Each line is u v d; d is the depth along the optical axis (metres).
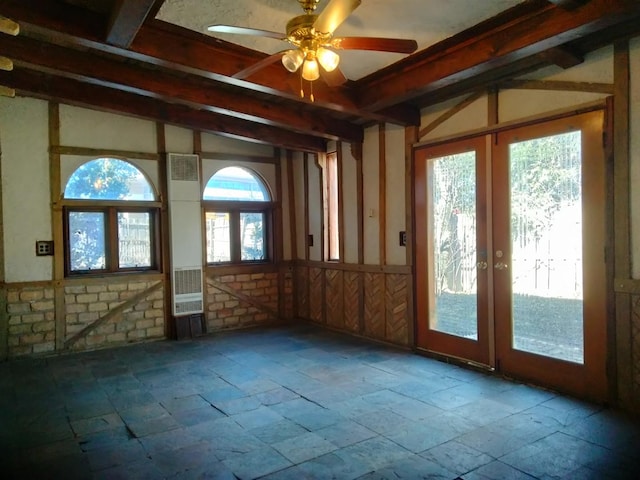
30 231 4.77
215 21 3.00
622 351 3.10
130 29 2.71
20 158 4.72
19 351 4.71
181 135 5.66
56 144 4.89
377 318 5.18
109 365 4.43
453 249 4.29
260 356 4.68
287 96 3.87
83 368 4.34
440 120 4.38
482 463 2.46
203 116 5.01
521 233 3.71
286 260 6.52
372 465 2.46
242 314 6.13
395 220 4.92
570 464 2.43
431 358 4.48
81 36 2.82
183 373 4.15
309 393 3.57
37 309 4.80
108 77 3.69
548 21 2.74
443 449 2.62
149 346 5.15
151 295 5.44
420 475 2.35
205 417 3.14
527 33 2.86
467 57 3.24
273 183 6.39
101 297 5.14
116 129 5.24
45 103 4.84
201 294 5.69
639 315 3.02
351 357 4.57
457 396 3.44
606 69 3.16
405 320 4.82
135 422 3.07
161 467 2.47
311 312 6.30
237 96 4.36
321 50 2.64
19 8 2.64
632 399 3.06
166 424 3.03
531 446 2.63
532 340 3.65
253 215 6.34
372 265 5.20
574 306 3.38
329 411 3.20
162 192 5.52
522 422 2.96
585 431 2.81
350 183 5.51
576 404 3.24
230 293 6.03
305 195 6.36
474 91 4.05
